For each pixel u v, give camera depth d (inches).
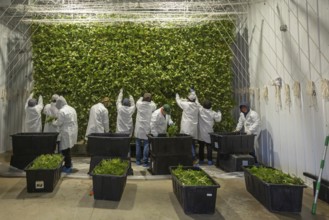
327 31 127.9
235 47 242.1
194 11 205.0
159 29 227.0
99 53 225.9
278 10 175.0
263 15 196.2
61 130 181.9
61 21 213.3
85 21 215.8
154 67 227.6
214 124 229.5
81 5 189.9
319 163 136.9
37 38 223.8
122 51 227.0
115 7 192.2
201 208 114.9
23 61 259.6
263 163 201.3
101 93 227.1
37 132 198.4
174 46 227.9
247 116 201.0
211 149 211.2
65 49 225.5
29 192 138.0
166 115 197.8
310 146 144.6
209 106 210.5
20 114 263.1
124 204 125.2
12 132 250.5
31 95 224.8
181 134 189.3
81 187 149.0
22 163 176.1
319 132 136.8
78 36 225.9
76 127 189.8
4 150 238.4
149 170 188.4
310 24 141.5
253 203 127.9
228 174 174.1
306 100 147.4
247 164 176.2
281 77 174.2
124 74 227.5
